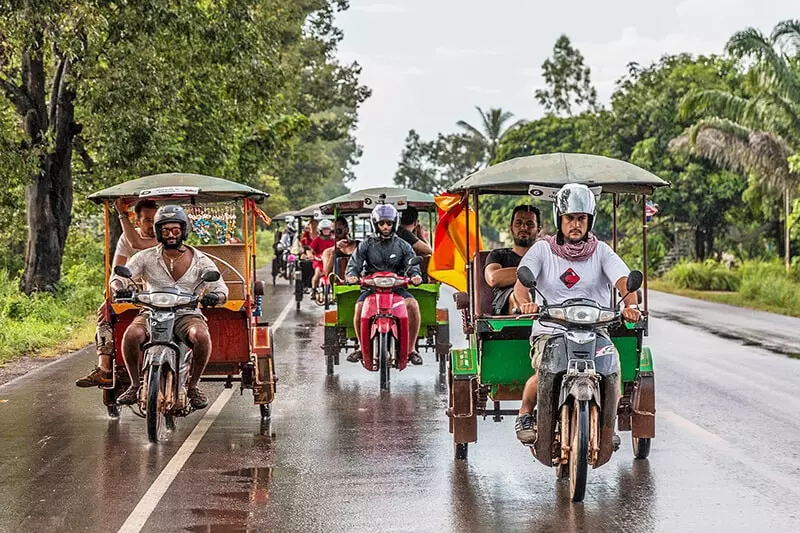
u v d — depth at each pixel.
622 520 6.63
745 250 44.41
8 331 17.17
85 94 21.45
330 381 13.13
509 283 9.19
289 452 8.82
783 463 8.22
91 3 17.55
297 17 48.84
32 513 6.91
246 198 10.50
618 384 7.09
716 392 11.78
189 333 9.14
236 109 27.03
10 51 18.52
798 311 24.03
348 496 7.31
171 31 20.98
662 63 49.94
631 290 6.91
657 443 9.02
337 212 17.80
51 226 23.52
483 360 7.89
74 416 10.66
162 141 22.20
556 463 7.40
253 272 11.16
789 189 31.70
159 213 9.29
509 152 62.06
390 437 9.45
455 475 7.94
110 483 7.74
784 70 29.20
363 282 12.55
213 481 7.78
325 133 60.06
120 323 9.95
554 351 7.03
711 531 6.35
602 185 8.33
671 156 41.53
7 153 20.64
